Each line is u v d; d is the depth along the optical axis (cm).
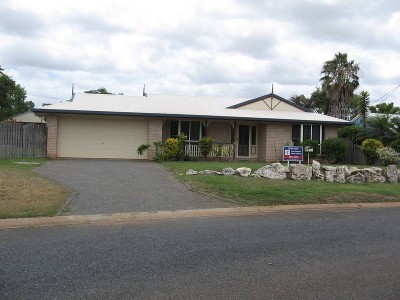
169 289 480
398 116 2777
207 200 1106
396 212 1056
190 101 2806
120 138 2319
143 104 2538
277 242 709
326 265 584
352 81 4125
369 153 2420
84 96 2667
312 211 1042
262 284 503
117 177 1433
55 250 631
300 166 1500
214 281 509
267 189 1218
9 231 761
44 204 949
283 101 2730
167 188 1256
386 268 575
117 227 810
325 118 2583
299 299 459
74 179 1346
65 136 2258
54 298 445
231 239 724
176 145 2230
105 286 484
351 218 955
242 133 2570
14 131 2128
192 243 690
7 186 1127
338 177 1497
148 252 630
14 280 498
